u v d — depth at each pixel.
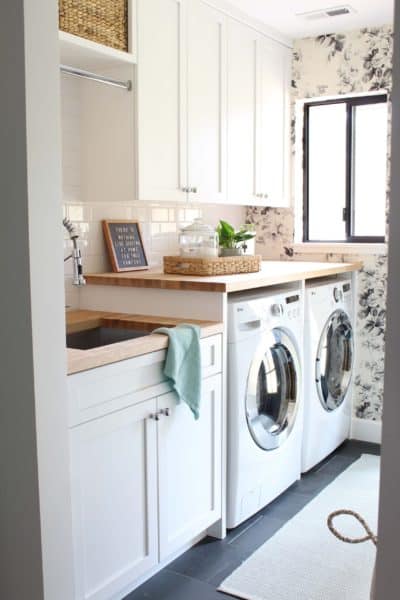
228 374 2.60
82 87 2.79
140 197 2.67
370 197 3.87
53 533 1.70
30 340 1.62
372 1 3.15
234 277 2.80
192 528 2.43
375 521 2.77
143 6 2.62
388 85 3.59
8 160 1.61
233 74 3.25
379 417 3.79
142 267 3.18
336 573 2.37
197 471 2.44
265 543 2.60
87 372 1.85
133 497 2.09
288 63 3.82
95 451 1.91
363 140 3.85
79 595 1.87
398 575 1.03
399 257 1.00
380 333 3.74
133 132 2.65
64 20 2.29
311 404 3.28
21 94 1.56
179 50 2.83
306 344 3.22
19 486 1.70
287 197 3.90
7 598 1.78
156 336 2.20
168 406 2.23
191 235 2.98
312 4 3.19
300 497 3.05
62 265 1.69
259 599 2.21
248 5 3.19
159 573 2.38
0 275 1.66
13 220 1.62
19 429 1.67
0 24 1.58
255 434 2.76
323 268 3.31
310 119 3.98
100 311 2.88
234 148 3.30
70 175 2.79
